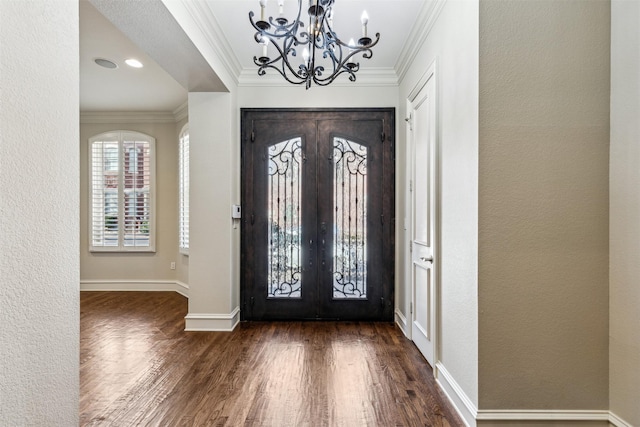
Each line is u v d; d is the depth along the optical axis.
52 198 1.03
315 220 3.77
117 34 2.92
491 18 1.77
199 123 3.44
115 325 3.61
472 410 1.81
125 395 2.20
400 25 2.80
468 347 1.89
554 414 1.76
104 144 5.19
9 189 0.89
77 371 1.13
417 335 2.95
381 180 3.75
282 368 2.58
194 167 3.45
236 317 3.64
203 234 3.45
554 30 1.76
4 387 0.88
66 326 1.08
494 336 1.77
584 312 1.77
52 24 1.03
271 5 2.50
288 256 3.79
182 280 5.02
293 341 3.14
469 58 1.89
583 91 1.77
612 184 1.75
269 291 3.79
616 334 1.72
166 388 2.29
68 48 1.09
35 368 0.98
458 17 2.04
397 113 3.72
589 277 1.77
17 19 0.91
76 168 1.13
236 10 2.58
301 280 3.78
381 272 3.75
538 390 1.77
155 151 5.20
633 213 1.64
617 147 1.72
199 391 2.25
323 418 1.96
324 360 2.72
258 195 3.77
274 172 3.78
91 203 5.20
